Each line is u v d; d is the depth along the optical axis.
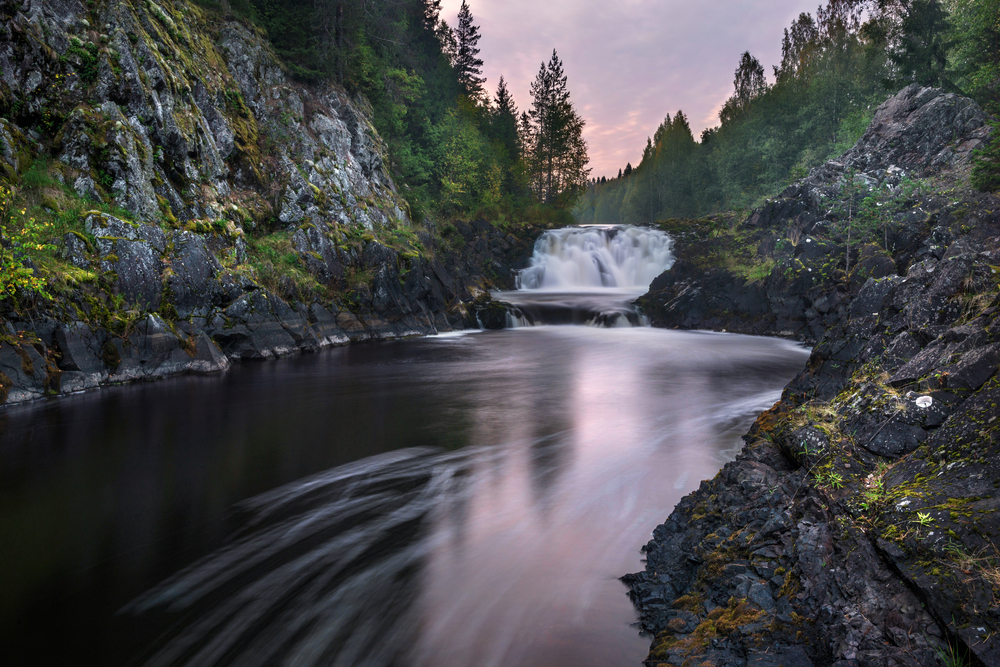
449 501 6.75
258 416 10.96
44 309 11.85
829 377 6.93
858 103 40.44
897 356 5.56
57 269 12.42
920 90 25.70
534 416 11.06
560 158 67.62
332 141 26.48
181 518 6.29
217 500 6.80
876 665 2.72
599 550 5.45
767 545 4.02
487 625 4.25
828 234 23.06
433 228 33.75
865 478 4.15
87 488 7.16
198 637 4.20
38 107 14.20
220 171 19.22
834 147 38.25
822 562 3.51
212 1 23.75
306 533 5.92
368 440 9.37
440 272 28.16
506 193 53.03
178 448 8.86
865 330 6.81
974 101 23.55
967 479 3.42
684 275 29.58
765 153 45.88
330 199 24.19
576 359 18.78
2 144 12.99
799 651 3.04
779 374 16.06
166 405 11.61
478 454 8.59
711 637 3.42
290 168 22.75
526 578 4.93
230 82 22.12
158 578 5.02
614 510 6.41
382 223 26.94
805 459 4.76
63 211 13.35
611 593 4.64
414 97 38.22
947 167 21.88
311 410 11.52
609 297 32.88
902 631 2.86
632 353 20.17
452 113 44.44
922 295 6.03
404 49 37.03
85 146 14.55
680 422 10.51
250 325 17.14
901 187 21.08
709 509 5.15
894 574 3.20
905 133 24.44
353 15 31.06
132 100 15.99
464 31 61.97
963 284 5.44
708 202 61.34
